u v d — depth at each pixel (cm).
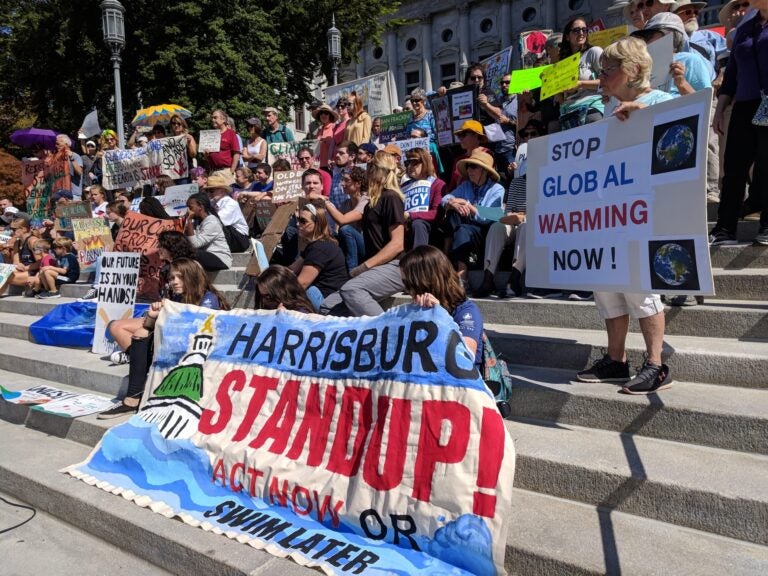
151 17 1989
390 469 280
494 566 243
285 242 700
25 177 1254
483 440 260
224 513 319
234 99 1961
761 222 438
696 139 281
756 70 436
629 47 323
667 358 347
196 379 389
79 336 661
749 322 364
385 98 1052
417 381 288
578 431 322
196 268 466
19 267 1005
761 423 275
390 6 2508
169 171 1034
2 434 489
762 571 220
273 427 341
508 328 452
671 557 232
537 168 360
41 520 374
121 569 315
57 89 2167
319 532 288
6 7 2209
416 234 545
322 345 341
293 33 2297
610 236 323
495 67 920
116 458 388
